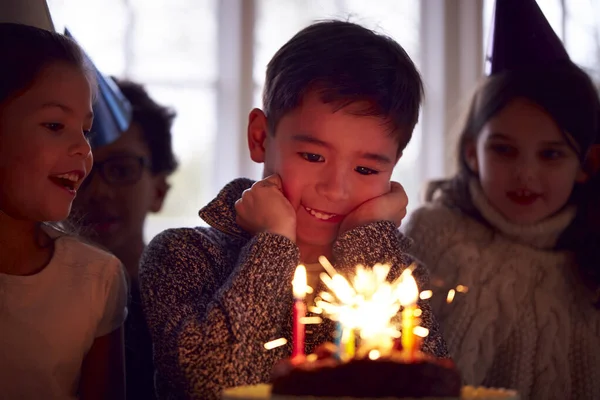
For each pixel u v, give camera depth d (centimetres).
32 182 105
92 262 117
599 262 144
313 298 116
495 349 140
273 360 103
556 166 143
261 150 122
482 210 150
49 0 253
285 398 70
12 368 106
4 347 106
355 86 108
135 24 278
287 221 108
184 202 279
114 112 158
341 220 116
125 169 164
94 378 116
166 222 277
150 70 279
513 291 143
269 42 282
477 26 273
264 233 105
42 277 111
